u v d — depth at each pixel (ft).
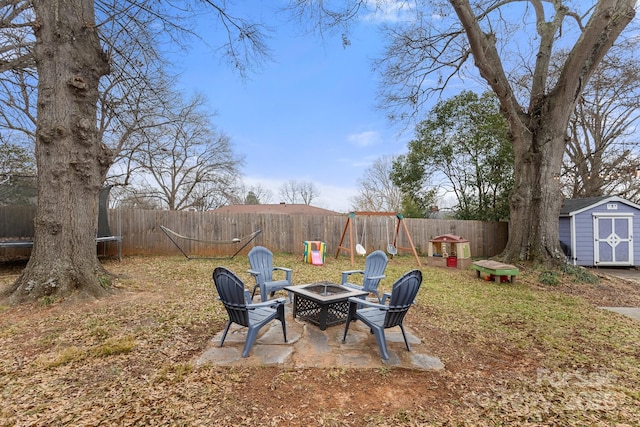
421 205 54.08
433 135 50.67
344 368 9.53
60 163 15.81
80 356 9.76
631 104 44.42
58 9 15.69
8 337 11.16
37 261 15.43
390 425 7.04
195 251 33.96
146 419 6.98
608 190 53.26
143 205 73.56
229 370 9.20
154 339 11.22
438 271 27.43
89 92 16.76
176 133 63.00
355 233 37.63
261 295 15.43
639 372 9.87
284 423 7.02
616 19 25.18
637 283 25.81
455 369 9.77
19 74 24.84
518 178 29.63
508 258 29.25
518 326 13.96
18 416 6.95
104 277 17.25
